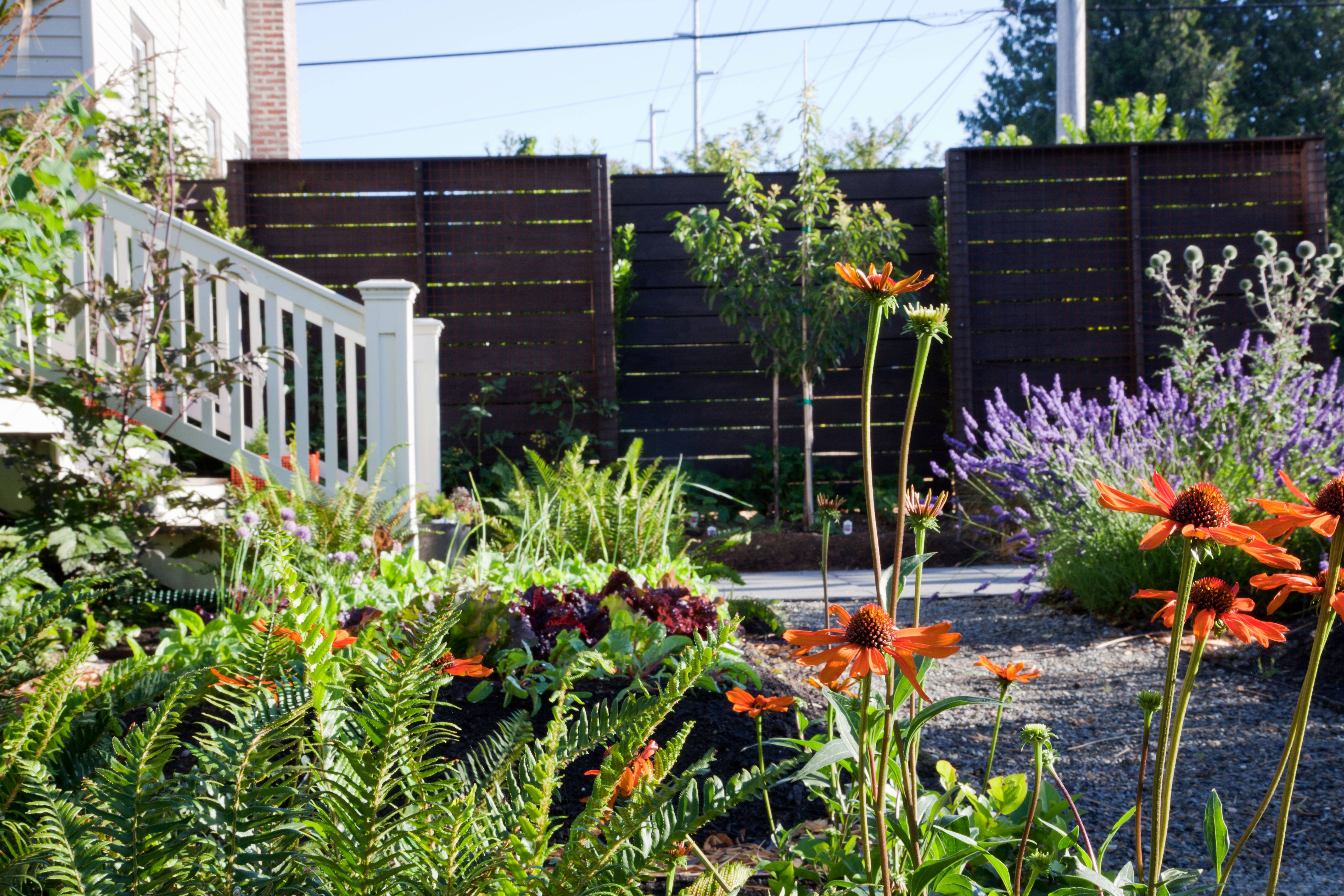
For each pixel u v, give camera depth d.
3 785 1.25
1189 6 24.00
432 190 7.68
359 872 1.05
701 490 7.84
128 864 1.00
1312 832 2.06
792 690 2.76
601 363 7.61
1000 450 4.90
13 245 3.16
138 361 4.36
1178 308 5.68
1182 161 7.92
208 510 4.29
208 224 7.61
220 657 1.63
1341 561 1.05
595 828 1.13
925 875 1.21
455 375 7.75
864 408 1.25
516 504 5.23
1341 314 9.48
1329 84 23.34
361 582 3.20
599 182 7.64
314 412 7.25
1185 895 1.28
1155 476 1.15
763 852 1.85
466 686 2.54
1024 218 7.92
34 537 3.33
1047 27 27.31
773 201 7.37
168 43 8.56
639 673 2.58
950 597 5.14
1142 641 3.82
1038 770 1.26
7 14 3.43
